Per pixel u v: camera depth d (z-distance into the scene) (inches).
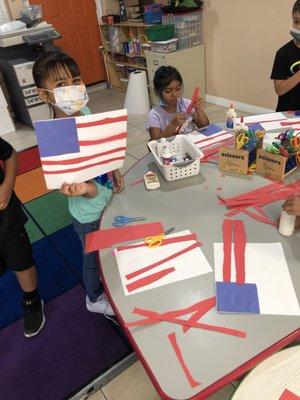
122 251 39.8
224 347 28.5
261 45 127.0
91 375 55.4
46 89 47.9
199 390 25.9
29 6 152.3
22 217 57.1
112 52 187.3
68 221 94.1
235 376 26.8
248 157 51.1
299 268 35.1
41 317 64.4
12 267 58.6
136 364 56.3
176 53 140.9
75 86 47.0
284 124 64.1
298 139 50.9
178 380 26.6
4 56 151.8
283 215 38.7
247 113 144.2
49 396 53.4
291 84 75.9
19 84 140.9
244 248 38.2
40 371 57.1
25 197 106.7
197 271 36.0
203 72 153.6
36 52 151.3
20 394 54.2
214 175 52.7
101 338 61.3
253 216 43.0
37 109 147.9
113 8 183.6
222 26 136.6
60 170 40.1
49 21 172.7
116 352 58.6
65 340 61.9
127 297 33.9
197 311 31.7
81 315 66.4
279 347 28.4
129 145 129.1
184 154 57.6
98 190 49.3
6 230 53.9
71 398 52.7
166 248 39.4
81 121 38.1
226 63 143.3
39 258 82.0
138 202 48.3
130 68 180.7
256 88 137.0
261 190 47.8
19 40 136.3
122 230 43.0
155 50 147.0
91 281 57.1
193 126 69.2
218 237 40.2
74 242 86.0
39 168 121.5
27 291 62.8
